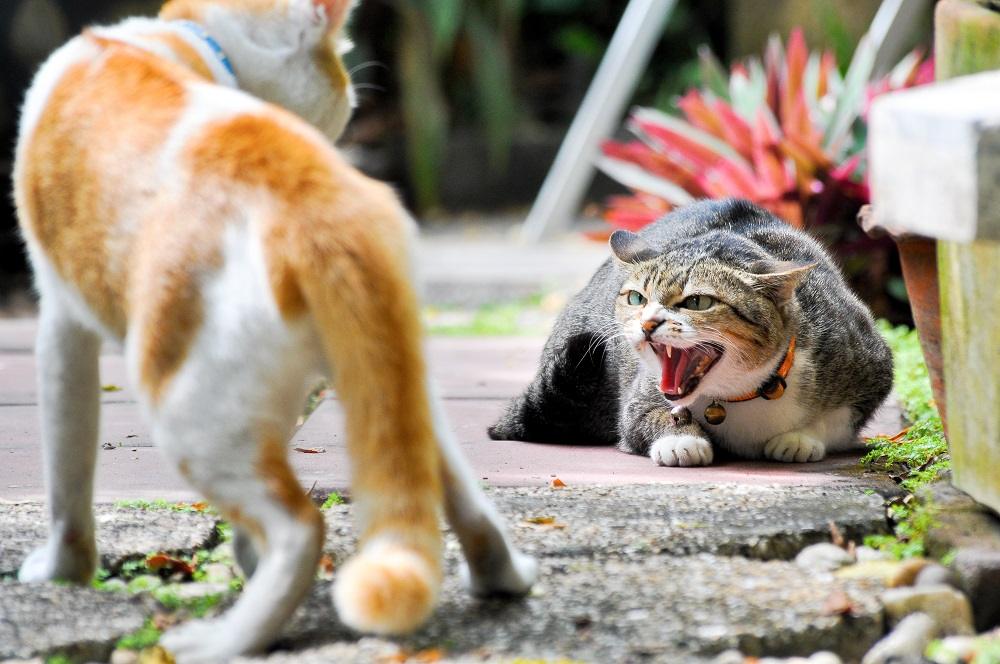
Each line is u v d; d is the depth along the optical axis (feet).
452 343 27.12
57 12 50.26
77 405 11.59
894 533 13.88
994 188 9.36
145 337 9.84
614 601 11.61
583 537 13.30
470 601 11.64
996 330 12.59
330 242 9.61
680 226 19.30
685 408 17.19
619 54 40.98
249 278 9.64
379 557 9.29
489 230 49.55
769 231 18.62
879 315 27.71
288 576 9.91
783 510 14.14
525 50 60.54
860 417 17.63
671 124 31.37
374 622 8.91
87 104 10.87
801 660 10.86
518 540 13.24
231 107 10.53
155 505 14.88
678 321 15.89
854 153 29.76
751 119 32.35
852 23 45.68
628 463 17.08
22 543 13.53
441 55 54.49
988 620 12.22
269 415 9.78
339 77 13.41
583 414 18.60
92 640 10.92
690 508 14.30
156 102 10.64
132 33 12.12
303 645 10.80
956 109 9.82
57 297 11.16
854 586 12.07
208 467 9.80
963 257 13.05
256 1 12.69
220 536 14.06
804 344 16.83
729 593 11.82
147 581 12.60
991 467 13.07
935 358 14.46
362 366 9.56
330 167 10.10
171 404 9.76
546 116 59.82
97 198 10.39
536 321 31.68
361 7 54.24
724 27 57.82
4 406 20.77
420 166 53.26
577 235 45.14
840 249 27.30
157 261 9.82
